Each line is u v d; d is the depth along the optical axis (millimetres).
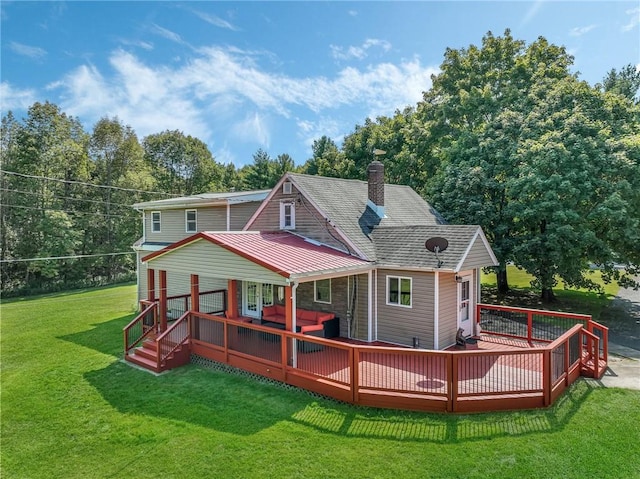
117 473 6613
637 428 7254
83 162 38688
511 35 28891
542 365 8633
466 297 13836
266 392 9586
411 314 12328
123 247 39344
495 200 20375
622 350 12883
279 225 15828
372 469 6238
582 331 10172
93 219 37906
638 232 16266
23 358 13586
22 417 8984
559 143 17281
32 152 34125
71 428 8344
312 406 8641
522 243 17891
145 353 12516
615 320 17422
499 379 9211
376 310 13094
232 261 11594
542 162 17188
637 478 5832
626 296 22984
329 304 13977
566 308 19875
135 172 43344
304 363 10188
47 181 35531
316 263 11508
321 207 14305
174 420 8375
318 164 45094
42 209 34375
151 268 14492
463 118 27969
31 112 34812
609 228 16953
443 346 12211
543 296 21625
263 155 56250
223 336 11664
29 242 33875
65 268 35156
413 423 7613
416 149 30469
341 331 13617
